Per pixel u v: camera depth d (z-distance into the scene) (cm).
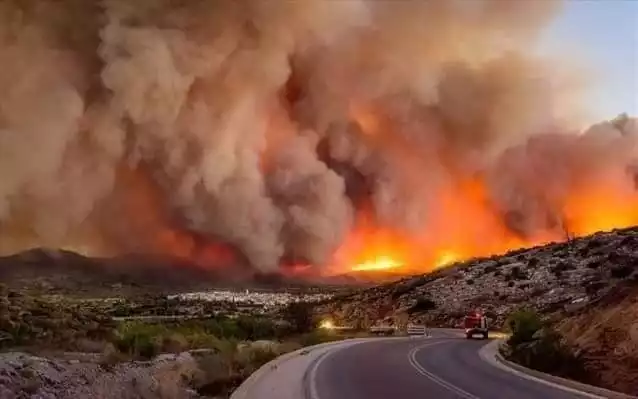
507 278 5797
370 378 1584
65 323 2212
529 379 1595
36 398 995
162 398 1245
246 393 1290
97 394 1104
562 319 2353
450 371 1794
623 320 1603
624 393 1280
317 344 3147
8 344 1652
